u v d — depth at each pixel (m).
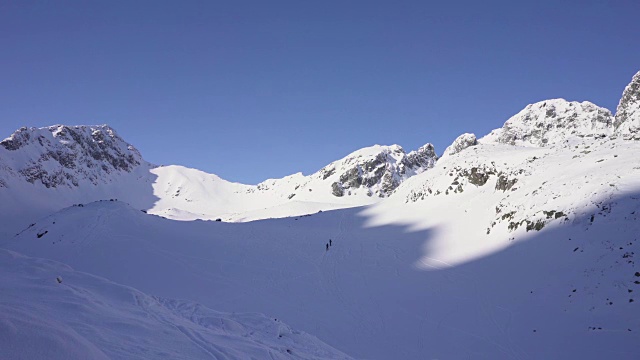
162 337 9.73
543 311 26.33
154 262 45.28
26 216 139.75
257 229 64.44
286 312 31.25
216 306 32.47
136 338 9.07
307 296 35.19
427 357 23.52
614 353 20.42
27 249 49.84
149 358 8.02
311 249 52.25
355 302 33.47
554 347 22.42
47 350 5.48
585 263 29.27
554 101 149.50
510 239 39.25
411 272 39.81
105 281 13.69
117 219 59.78
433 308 30.73
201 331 11.61
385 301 33.22
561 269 30.16
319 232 63.03
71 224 57.00
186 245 52.50
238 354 10.35
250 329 15.14
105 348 7.85
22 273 12.65
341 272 42.03
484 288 32.50
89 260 45.97
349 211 78.50
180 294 35.78
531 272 31.92
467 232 48.03
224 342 11.10
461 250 43.19
